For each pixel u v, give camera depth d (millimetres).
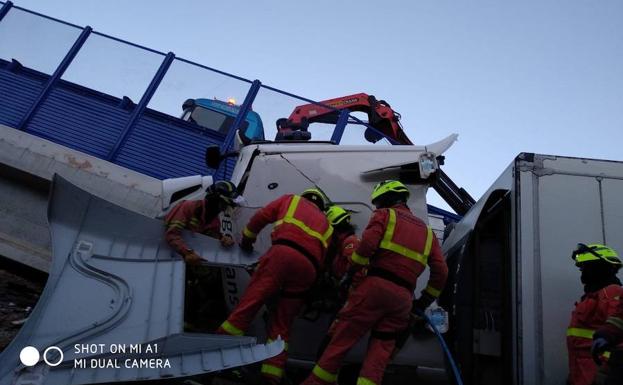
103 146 7680
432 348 4250
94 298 3424
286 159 5023
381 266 3961
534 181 4324
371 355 3891
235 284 4691
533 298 4055
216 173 7512
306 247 4168
